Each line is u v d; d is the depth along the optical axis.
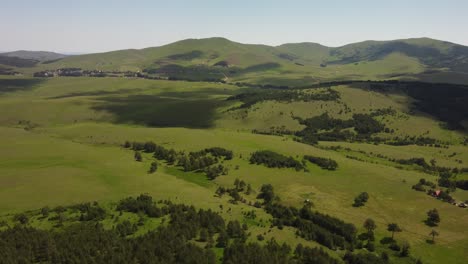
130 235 129.50
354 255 127.00
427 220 161.00
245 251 118.12
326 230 147.38
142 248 117.06
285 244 129.00
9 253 108.00
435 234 147.12
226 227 139.25
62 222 135.62
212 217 142.50
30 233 121.31
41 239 116.56
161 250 116.69
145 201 154.75
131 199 156.25
